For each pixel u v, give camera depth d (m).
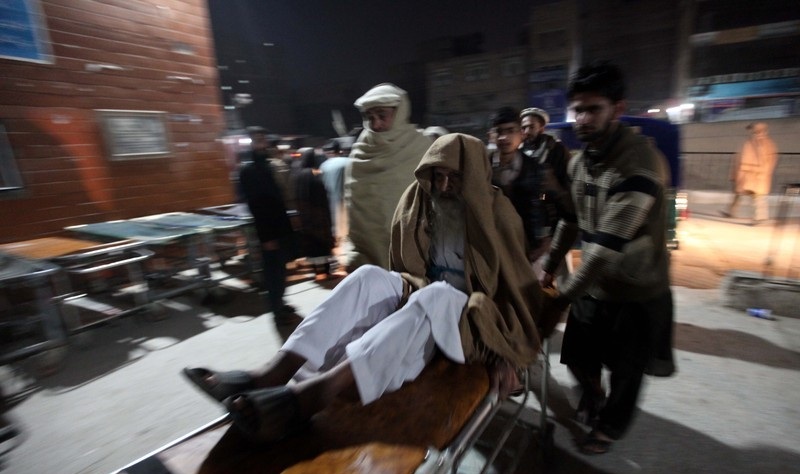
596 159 1.88
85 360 3.48
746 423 2.42
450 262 2.13
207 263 4.64
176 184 5.75
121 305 4.51
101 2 4.83
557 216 2.63
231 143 7.37
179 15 5.64
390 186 3.04
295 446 1.39
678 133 5.15
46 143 4.50
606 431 2.11
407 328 1.66
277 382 1.59
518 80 29.38
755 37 11.54
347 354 1.57
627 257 1.84
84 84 4.75
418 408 1.56
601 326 2.11
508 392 1.85
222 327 4.07
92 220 4.90
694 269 5.06
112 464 2.32
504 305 2.01
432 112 33.56
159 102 5.49
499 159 2.70
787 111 11.33
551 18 24.14
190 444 1.44
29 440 2.53
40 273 3.16
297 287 5.18
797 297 3.72
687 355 3.15
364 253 3.21
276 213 3.78
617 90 1.75
